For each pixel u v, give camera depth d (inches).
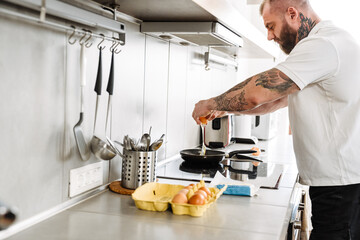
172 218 45.2
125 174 55.9
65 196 48.8
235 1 105.0
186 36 70.0
